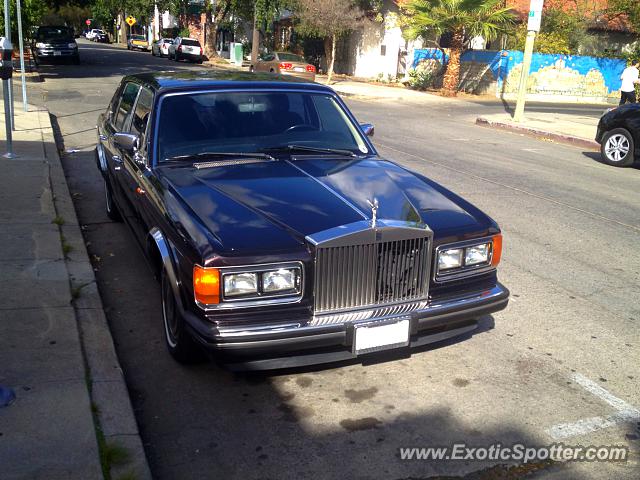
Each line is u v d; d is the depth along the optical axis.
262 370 3.88
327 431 3.60
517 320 5.15
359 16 27.30
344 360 4.17
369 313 3.76
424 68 29.48
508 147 14.41
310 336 3.59
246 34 46.28
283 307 3.61
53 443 3.20
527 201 9.01
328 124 5.32
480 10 24.27
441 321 3.94
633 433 3.66
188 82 5.15
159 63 35.38
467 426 3.68
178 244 3.81
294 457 3.36
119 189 6.13
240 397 3.92
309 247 3.61
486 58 27.95
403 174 4.82
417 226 3.83
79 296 5.04
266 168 4.58
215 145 4.85
